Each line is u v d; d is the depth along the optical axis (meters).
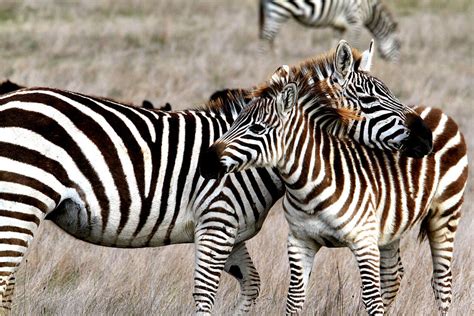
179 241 9.57
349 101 9.68
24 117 8.56
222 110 9.66
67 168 8.66
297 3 27.41
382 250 10.52
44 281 11.09
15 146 8.47
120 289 11.00
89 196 8.80
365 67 10.01
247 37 28.77
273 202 9.80
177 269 11.63
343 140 9.59
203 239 9.30
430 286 11.39
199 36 28.25
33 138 8.53
